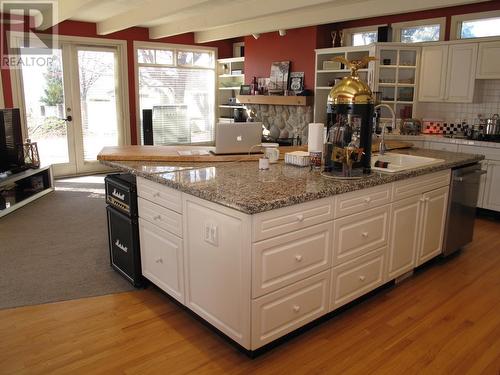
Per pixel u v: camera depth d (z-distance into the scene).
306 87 6.58
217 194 2.14
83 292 2.95
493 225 4.59
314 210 2.27
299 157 2.96
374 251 2.76
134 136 7.48
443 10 5.41
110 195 3.10
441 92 5.39
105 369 2.13
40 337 2.40
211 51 8.28
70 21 6.50
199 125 8.38
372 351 2.31
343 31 6.42
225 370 2.14
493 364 2.20
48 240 3.99
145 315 2.65
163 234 2.65
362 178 2.59
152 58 7.54
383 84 5.65
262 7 5.05
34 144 5.58
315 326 2.54
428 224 3.22
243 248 2.04
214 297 2.32
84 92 6.87
